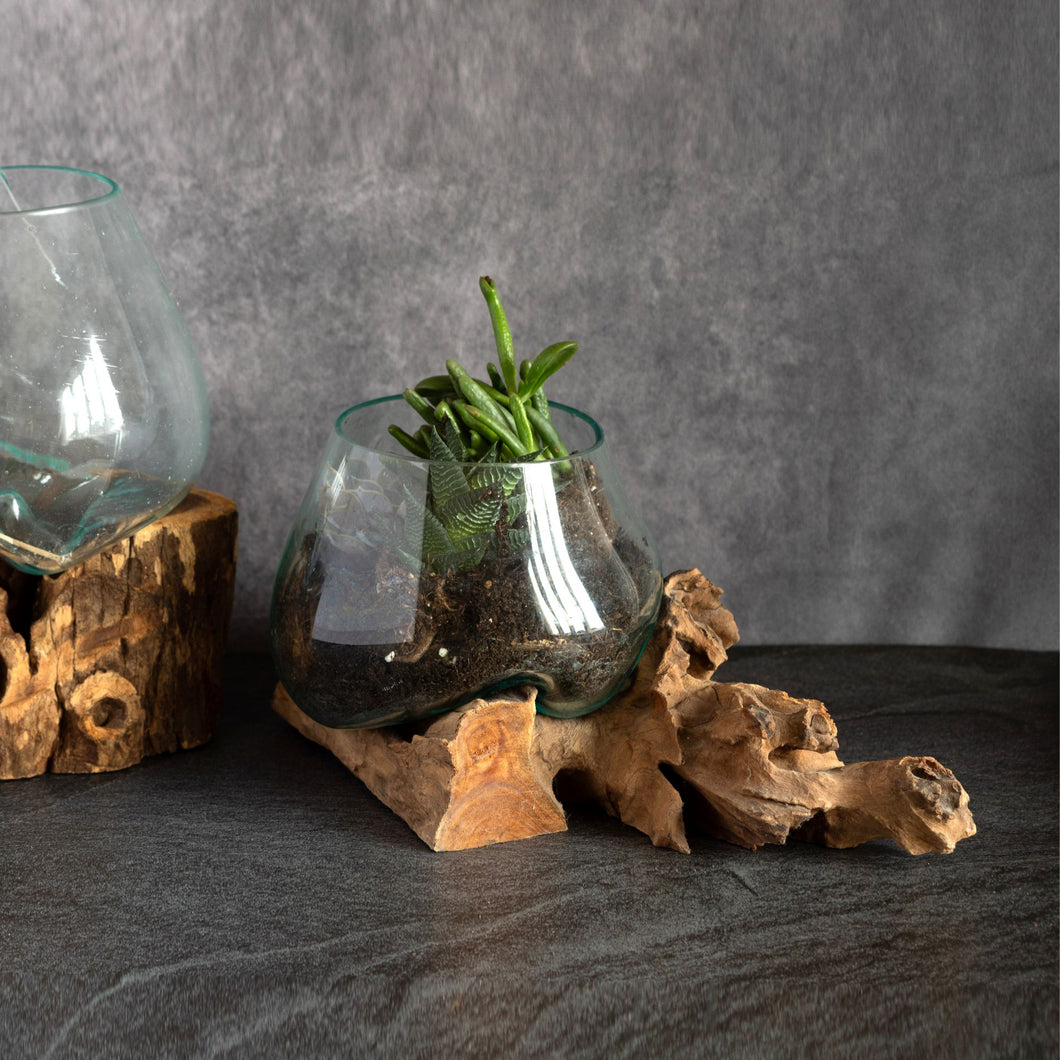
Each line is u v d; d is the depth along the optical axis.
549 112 1.02
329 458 0.89
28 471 0.86
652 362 1.05
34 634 0.91
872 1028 0.81
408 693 0.86
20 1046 0.79
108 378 0.86
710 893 0.86
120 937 0.83
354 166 1.02
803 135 1.03
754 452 1.07
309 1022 0.80
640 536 0.90
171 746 0.96
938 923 0.85
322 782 0.94
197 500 0.96
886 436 1.07
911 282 1.05
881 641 1.11
